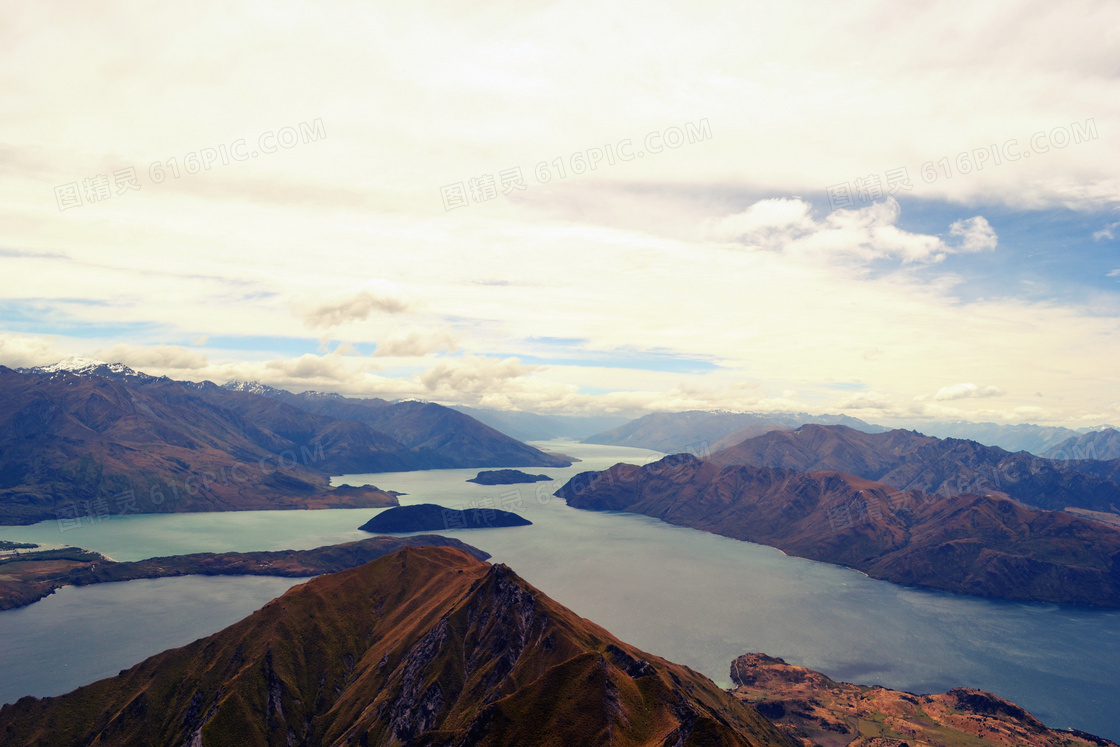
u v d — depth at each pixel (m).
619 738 144.62
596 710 151.38
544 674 164.62
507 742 150.62
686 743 135.25
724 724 148.88
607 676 158.50
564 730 149.00
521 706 158.00
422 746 166.88
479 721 157.38
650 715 154.25
